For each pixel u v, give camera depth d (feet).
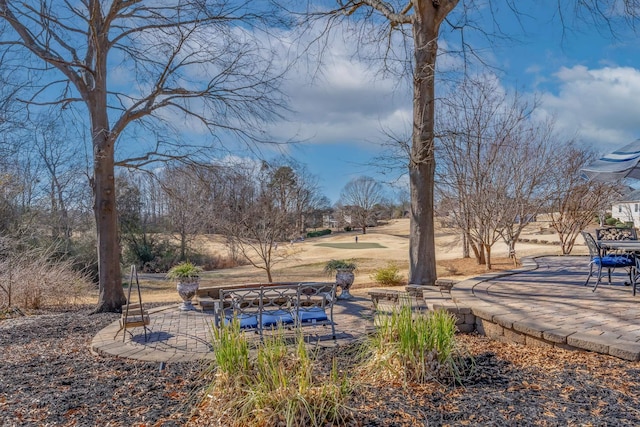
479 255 45.85
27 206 51.57
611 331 13.47
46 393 12.07
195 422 9.50
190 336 18.49
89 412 10.52
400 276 42.19
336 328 18.95
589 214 46.62
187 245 77.15
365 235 138.21
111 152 29.25
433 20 28.17
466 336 16.43
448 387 10.85
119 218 73.87
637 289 20.51
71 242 56.39
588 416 8.84
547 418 8.87
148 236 77.05
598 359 12.09
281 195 47.93
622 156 20.75
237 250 60.90
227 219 47.03
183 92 30.09
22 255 37.22
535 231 76.38
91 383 12.87
